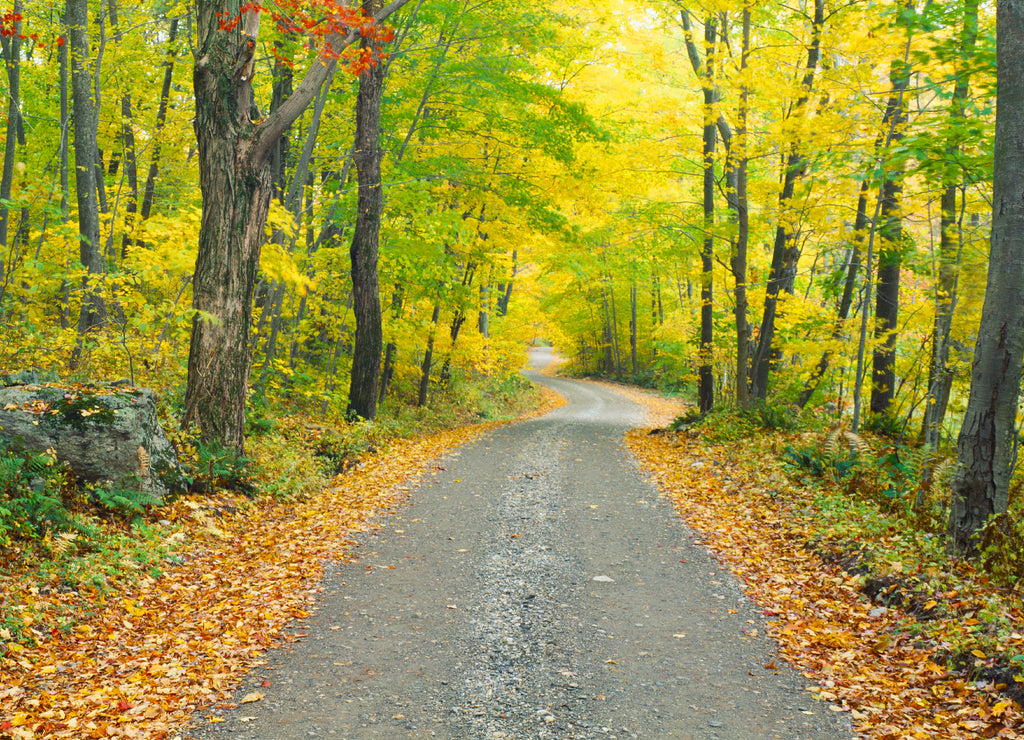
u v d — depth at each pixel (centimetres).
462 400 2359
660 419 2427
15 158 1463
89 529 633
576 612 588
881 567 634
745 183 1555
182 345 1207
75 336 1076
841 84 1184
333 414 1480
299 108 920
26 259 1195
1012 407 642
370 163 1407
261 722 404
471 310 2030
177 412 956
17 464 634
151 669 459
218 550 706
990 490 645
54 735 374
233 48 887
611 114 1731
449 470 1195
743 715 420
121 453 725
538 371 5800
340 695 440
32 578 548
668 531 838
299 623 555
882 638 520
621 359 4822
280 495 916
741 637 538
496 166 1673
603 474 1188
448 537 805
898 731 394
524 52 1608
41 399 725
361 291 1466
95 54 1503
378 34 857
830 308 1720
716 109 1436
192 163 1866
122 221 998
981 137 916
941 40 895
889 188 1352
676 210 1691
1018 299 632
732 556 738
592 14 1614
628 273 2003
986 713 408
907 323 1392
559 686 457
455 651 509
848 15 1220
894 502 855
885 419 1489
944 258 1209
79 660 462
